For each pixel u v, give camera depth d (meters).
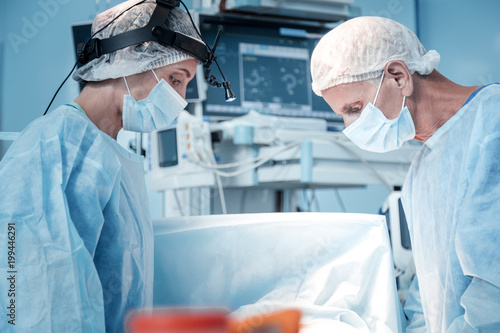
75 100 1.14
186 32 1.18
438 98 1.18
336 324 1.00
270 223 1.15
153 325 0.32
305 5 2.17
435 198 1.17
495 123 1.00
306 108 2.38
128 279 1.02
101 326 0.92
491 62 3.54
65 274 0.89
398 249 1.70
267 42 2.34
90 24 2.17
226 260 1.14
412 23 3.65
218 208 2.36
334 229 1.14
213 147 2.22
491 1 3.53
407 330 1.25
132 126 1.16
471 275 0.98
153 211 3.43
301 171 1.97
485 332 0.94
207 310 0.35
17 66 3.67
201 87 2.18
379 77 1.17
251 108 2.29
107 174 0.98
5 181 0.92
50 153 0.95
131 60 1.10
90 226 0.95
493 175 0.97
